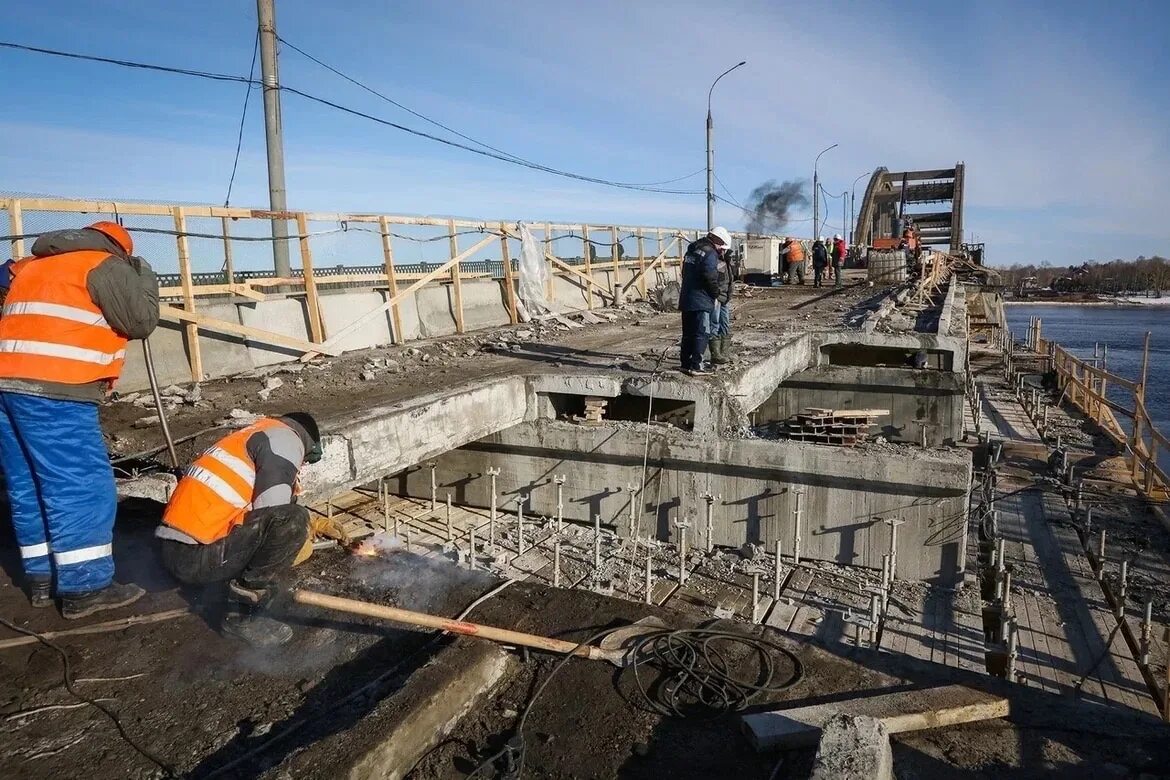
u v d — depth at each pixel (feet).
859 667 12.17
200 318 28.37
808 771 9.91
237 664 12.01
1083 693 19.03
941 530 23.91
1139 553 27.58
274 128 33.58
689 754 10.29
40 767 9.72
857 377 42.98
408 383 27.86
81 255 12.10
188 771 9.72
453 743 10.57
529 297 49.14
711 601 22.22
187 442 19.89
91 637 12.66
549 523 27.99
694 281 27.91
